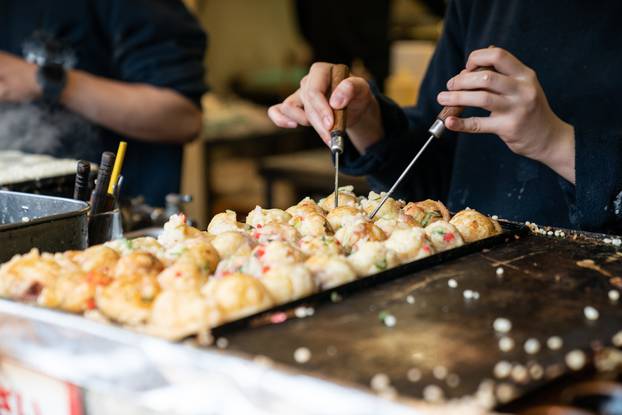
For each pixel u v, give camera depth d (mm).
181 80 2564
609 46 1612
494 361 809
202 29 2691
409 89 3676
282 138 4082
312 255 1091
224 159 3861
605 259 1169
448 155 1896
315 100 1446
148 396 807
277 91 4438
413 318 927
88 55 2592
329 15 4195
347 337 866
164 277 982
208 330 849
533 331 893
